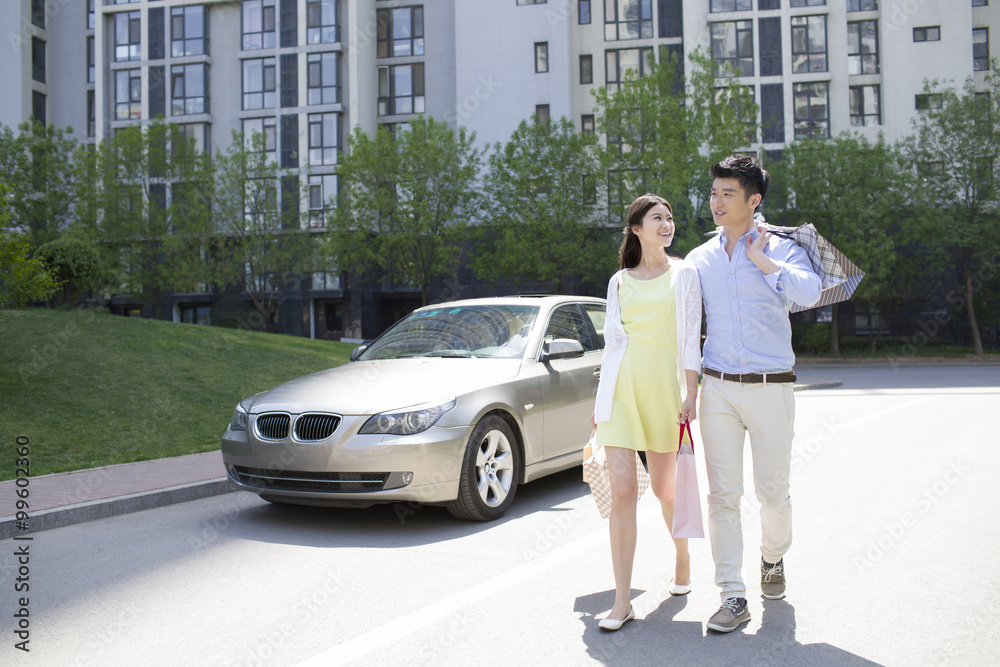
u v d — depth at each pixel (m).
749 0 35.62
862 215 27.53
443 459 4.93
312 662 2.97
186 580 4.11
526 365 5.83
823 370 24.69
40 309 15.44
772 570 3.58
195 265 30.34
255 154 31.80
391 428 4.88
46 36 41.25
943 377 19.38
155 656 3.07
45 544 5.00
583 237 27.77
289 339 18.64
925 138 30.33
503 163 28.55
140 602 3.76
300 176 35.22
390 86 39.41
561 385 6.03
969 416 10.61
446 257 27.25
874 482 6.30
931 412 11.24
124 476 6.89
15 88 39.44
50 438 8.52
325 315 37.09
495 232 29.00
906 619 3.30
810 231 3.29
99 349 12.55
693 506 3.28
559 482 6.64
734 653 2.97
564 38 35.66
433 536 4.89
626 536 3.30
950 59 34.69
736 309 3.28
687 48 35.75
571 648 3.06
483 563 4.28
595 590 3.79
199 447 8.69
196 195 30.55
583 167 27.88
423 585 3.91
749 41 35.59
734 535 3.29
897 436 8.85
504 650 3.05
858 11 35.66
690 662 2.89
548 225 26.58
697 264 3.42
